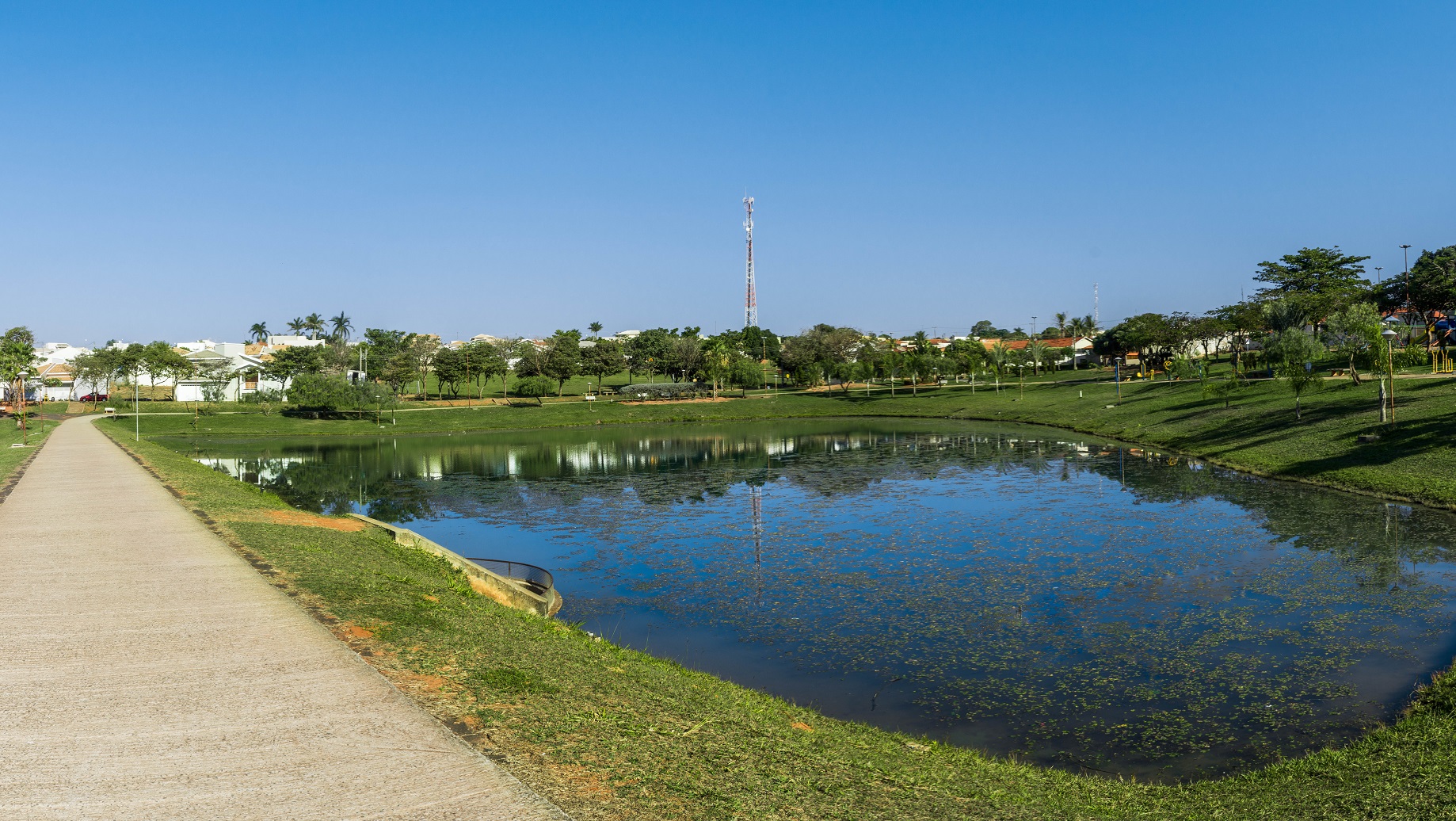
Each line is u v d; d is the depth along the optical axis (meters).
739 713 12.47
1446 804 10.85
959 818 9.39
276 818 7.33
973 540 33.03
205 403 121.69
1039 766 14.50
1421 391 54.69
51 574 16.56
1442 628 20.72
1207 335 110.44
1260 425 57.62
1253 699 17.11
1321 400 59.12
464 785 8.07
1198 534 32.38
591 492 48.88
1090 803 11.26
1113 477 48.09
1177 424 66.94
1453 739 13.16
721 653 21.16
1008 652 20.53
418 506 45.25
